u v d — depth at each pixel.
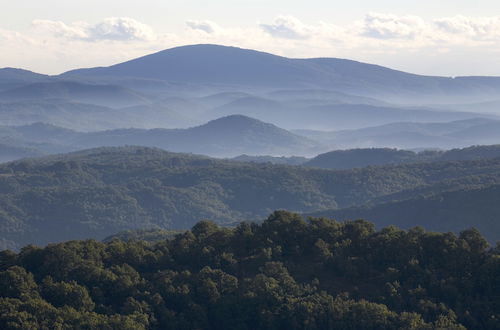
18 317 182.38
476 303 194.38
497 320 188.62
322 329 191.50
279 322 193.75
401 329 183.75
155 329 193.38
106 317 188.50
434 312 193.62
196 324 194.62
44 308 186.75
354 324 188.38
